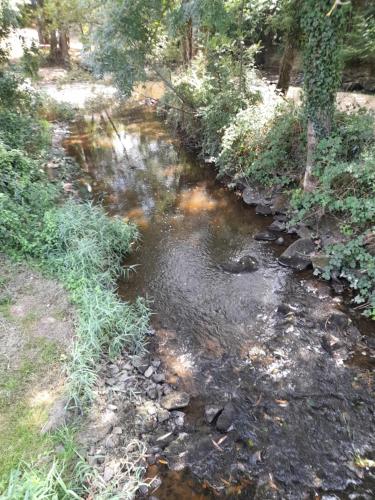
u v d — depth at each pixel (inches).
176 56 463.5
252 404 137.9
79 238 209.0
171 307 188.9
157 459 118.0
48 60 730.2
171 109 470.6
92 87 613.3
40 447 110.0
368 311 175.6
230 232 257.0
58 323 155.9
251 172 290.5
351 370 150.6
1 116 314.5
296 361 155.6
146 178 343.6
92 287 185.2
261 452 121.3
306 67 218.1
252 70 373.1
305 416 133.0
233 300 193.3
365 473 115.3
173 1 318.3
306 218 237.1
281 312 183.3
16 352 140.0
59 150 383.9
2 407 120.3
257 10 331.0
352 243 193.9
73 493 91.6
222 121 343.3
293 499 109.0
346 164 205.9
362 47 399.2
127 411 131.1
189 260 227.1
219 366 154.7
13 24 347.6
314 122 226.7
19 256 189.6
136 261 225.9
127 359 154.9
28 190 226.1
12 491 87.3
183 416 133.0
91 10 385.4
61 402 124.2
